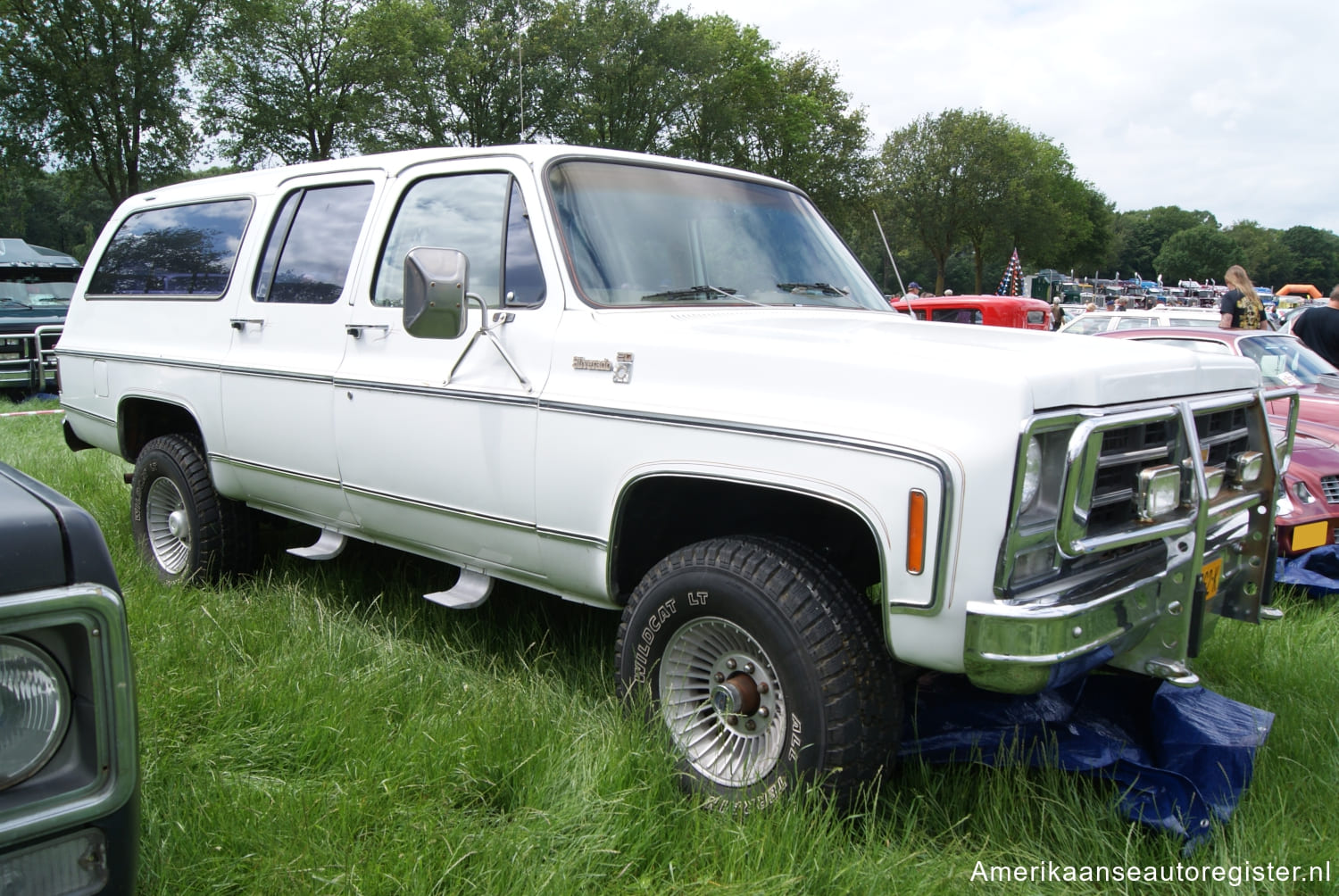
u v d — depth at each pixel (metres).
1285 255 141.00
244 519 4.52
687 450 2.66
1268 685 3.49
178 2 26.73
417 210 3.63
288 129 33.81
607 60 40.94
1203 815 2.54
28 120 25.50
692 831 2.47
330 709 2.97
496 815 2.59
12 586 1.42
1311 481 4.99
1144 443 2.49
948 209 52.00
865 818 2.45
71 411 5.38
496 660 3.56
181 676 3.17
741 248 3.56
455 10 38.59
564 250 3.12
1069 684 3.01
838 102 52.56
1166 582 2.55
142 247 5.04
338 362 3.75
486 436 3.19
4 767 1.43
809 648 2.44
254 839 2.34
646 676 2.80
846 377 2.44
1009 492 2.17
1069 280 66.44
